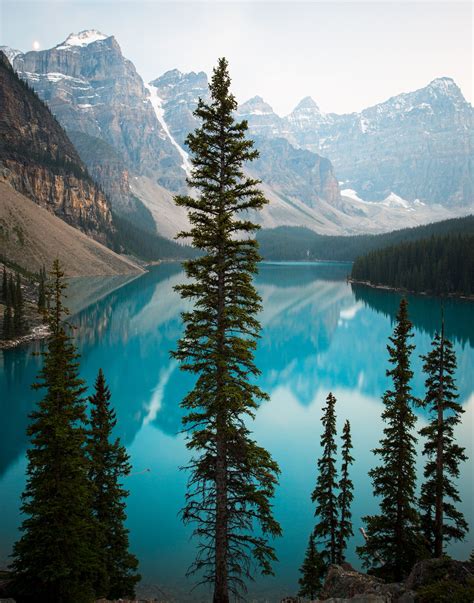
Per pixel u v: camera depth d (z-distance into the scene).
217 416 18.14
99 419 26.30
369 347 108.44
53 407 19.67
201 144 18.03
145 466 46.88
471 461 47.75
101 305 150.50
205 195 18.88
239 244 18.55
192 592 27.45
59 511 19.16
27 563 19.09
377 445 52.84
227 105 18.14
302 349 106.31
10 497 38.69
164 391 72.69
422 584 17.19
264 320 143.00
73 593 18.86
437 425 25.55
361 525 35.97
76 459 19.80
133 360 90.75
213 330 18.75
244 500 18.83
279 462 47.91
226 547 18.86
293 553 32.16
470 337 114.38
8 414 59.34
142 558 31.38
